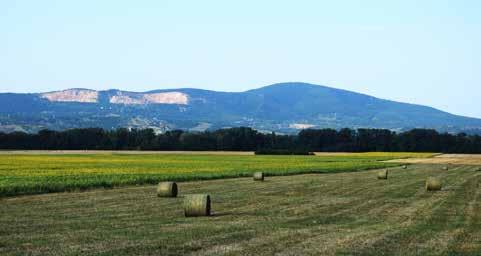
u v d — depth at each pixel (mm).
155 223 24484
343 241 20094
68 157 111875
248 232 21875
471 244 19953
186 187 45906
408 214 28891
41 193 39406
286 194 40000
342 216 27781
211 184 49406
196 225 23844
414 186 49219
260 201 34906
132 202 33688
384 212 29719
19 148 175125
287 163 95562
